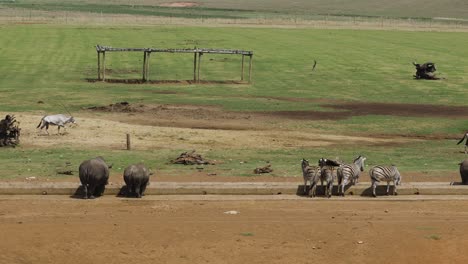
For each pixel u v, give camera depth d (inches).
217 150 2677.2
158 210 1680.6
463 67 6215.6
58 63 5900.6
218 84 5044.3
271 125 3410.4
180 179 2058.3
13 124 2938.0
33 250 1355.8
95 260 1321.4
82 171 1785.2
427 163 2455.7
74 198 1804.9
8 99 4067.4
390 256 1365.7
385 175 1863.9
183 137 2970.0
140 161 2372.0
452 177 2151.8
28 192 1847.9
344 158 2532.0
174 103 4077.3
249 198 1831.9
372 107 4109.3
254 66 6053.2
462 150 2832.2
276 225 1544.0
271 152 2657.5
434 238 1459.2
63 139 2842.0
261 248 1396.4
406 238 1459.2
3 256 1320.1
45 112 3629.4
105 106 3846.0
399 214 1670.8
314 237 1464.1
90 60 6131.9
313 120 3592.5
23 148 2632.9
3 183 1887.3
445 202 1818.4
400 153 2711.6
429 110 4035.4
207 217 1615.4
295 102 4242.1
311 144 2913.4
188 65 6028.5
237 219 1598.2
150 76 5383.9
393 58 6761.8
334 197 1856.5
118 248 1380.4
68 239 1419.8
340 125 3457.2
